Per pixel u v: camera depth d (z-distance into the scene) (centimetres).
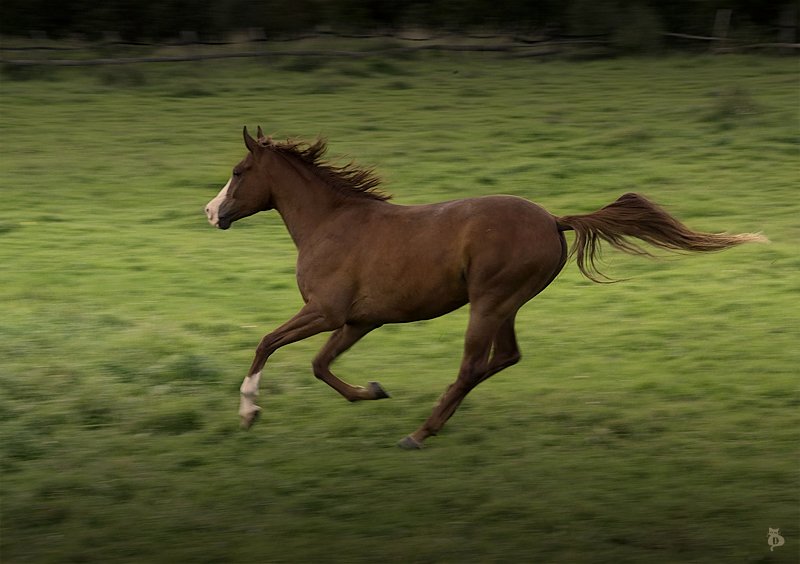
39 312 1420
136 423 1032
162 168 2236
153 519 824
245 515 829
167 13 3388
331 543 777
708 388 1115
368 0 3450
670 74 2983
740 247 1711
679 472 900
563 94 2800
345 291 981
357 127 2509
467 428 1019
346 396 1017
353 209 1002
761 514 813
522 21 3409
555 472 903
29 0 3356
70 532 805
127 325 1366
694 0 3300
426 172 2169
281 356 1266
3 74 3048
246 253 1748
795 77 2866
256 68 3144
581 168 2177
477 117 2589
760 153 2234
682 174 2123
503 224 936
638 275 1605
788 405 1062
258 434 1009
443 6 3422
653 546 763
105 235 1836
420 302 968
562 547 764
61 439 996
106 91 2902
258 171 1023
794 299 1449
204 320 1398
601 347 1280
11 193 2077
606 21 3306
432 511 830
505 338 995
